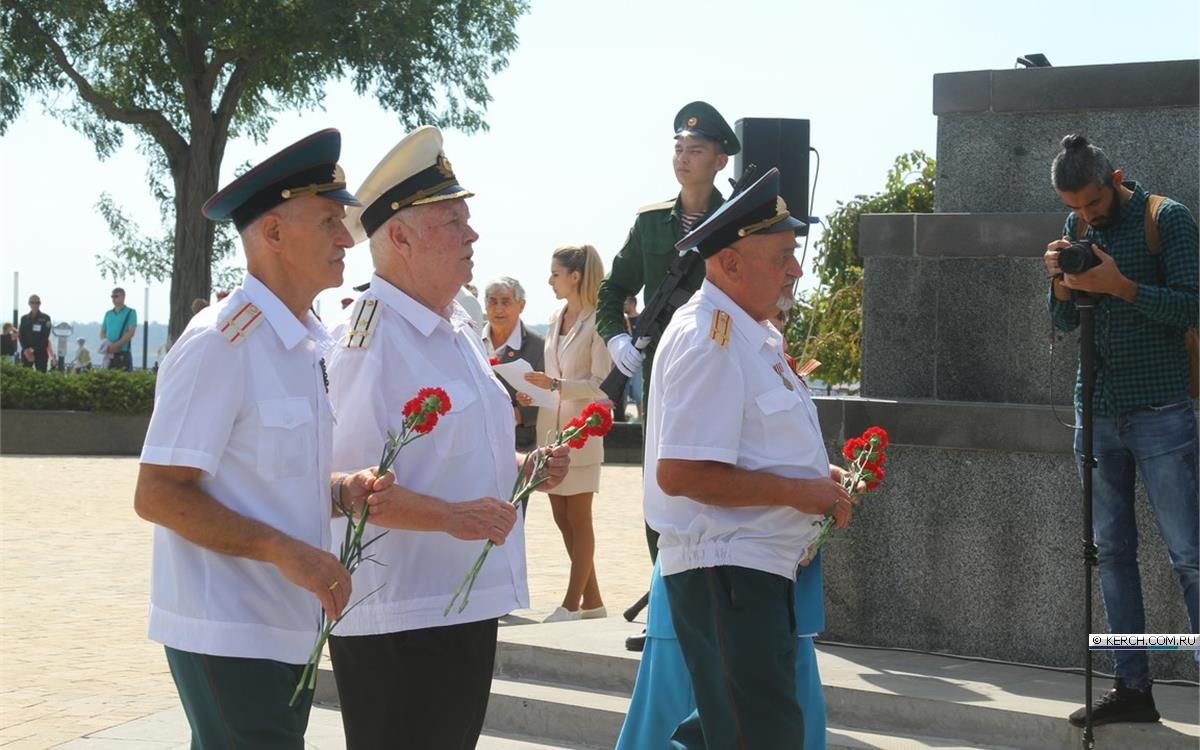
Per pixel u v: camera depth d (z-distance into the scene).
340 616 3.32
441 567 3.96
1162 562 5.97
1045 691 5.73
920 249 6.53
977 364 6.45
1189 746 5.12
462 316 4.20
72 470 18.55
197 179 29.84
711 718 4.04
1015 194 6.51
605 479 18.19
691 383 3.97
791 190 6.89
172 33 29.20
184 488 3.30
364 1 28.58
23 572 10.22
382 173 4.00
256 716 3.37
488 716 6.20
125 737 5.98
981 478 6.29
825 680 5.91
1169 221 5.22
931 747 5.48
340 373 3.93
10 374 21.91
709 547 4.03
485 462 4.03
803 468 4.06
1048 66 6.54
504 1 29.95
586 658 6.28
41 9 28.50
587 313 7.87
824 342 16.91
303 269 3.51
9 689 6.80
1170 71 6.10
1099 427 5.38
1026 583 6.20
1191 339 5.29
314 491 3.50
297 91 31.22
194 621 3.37
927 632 6.42
